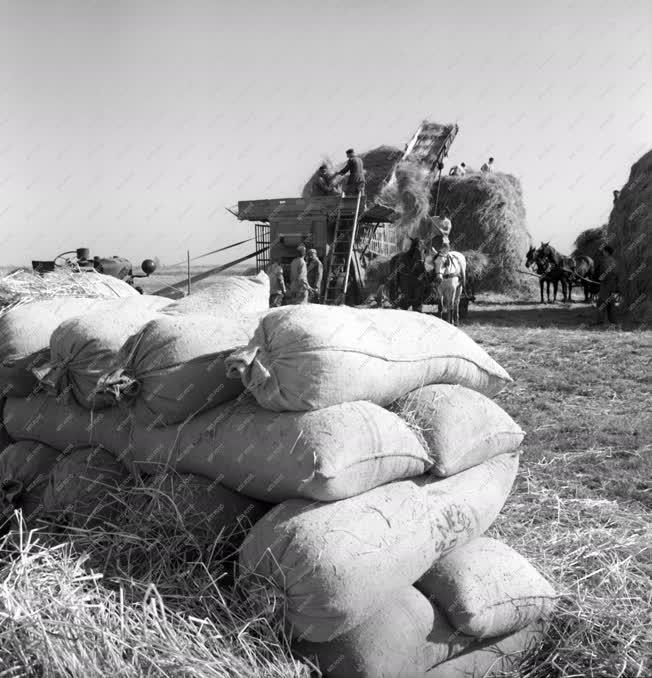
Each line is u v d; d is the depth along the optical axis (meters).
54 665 2.15
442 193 22.95
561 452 5.41
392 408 3.00
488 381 3.41
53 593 2.39
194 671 2.16
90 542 2.74
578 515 3.92
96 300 3.84
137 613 2.32
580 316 17.11
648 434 5.88
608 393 7.68
